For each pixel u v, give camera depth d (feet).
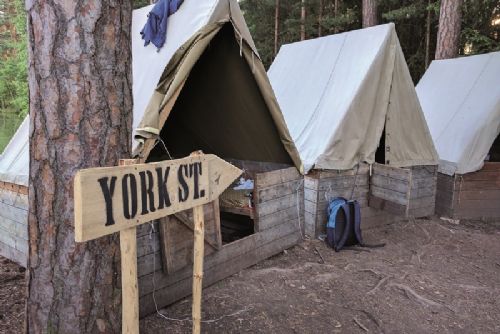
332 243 15.05
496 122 19.67
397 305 10.92
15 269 12.10
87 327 6.57
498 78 20.81
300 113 18.72
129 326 5.14
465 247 16.35
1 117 42.96
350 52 18.61
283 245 14.43
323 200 15.92
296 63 21.61
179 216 9.97
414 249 15.75
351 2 43.68
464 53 37.68
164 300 10.00
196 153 6.05
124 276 5.01
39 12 6.01
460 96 22.30
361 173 16.98
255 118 13.98
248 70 12.20
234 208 14.07
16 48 44.16
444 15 28.99
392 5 40.42
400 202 15.33
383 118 17.35
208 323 9.39
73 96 6.10
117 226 4.73
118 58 6.52
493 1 34.78
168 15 12.85
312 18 39.96
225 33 11.55
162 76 10.19
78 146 6.20
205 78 13.28
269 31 44.80
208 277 11.30
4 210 12.82
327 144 15.58
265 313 10.04
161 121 9.85
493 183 20.21
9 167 12.77
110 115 6.45
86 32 6.10
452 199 20.13
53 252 6.43
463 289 12.21
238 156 16.88
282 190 14.11
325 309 10.48
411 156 18.74
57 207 6.31
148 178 5.16
